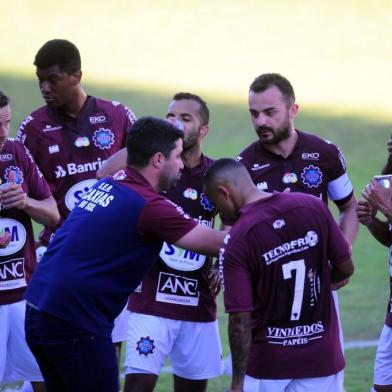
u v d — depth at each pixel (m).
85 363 13.52
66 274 13.41
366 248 32.38
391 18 73.50
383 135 47.81
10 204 15.86
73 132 17.77
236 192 13.32
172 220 13.36
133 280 13.70
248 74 60.62
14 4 74.19
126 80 57.91
